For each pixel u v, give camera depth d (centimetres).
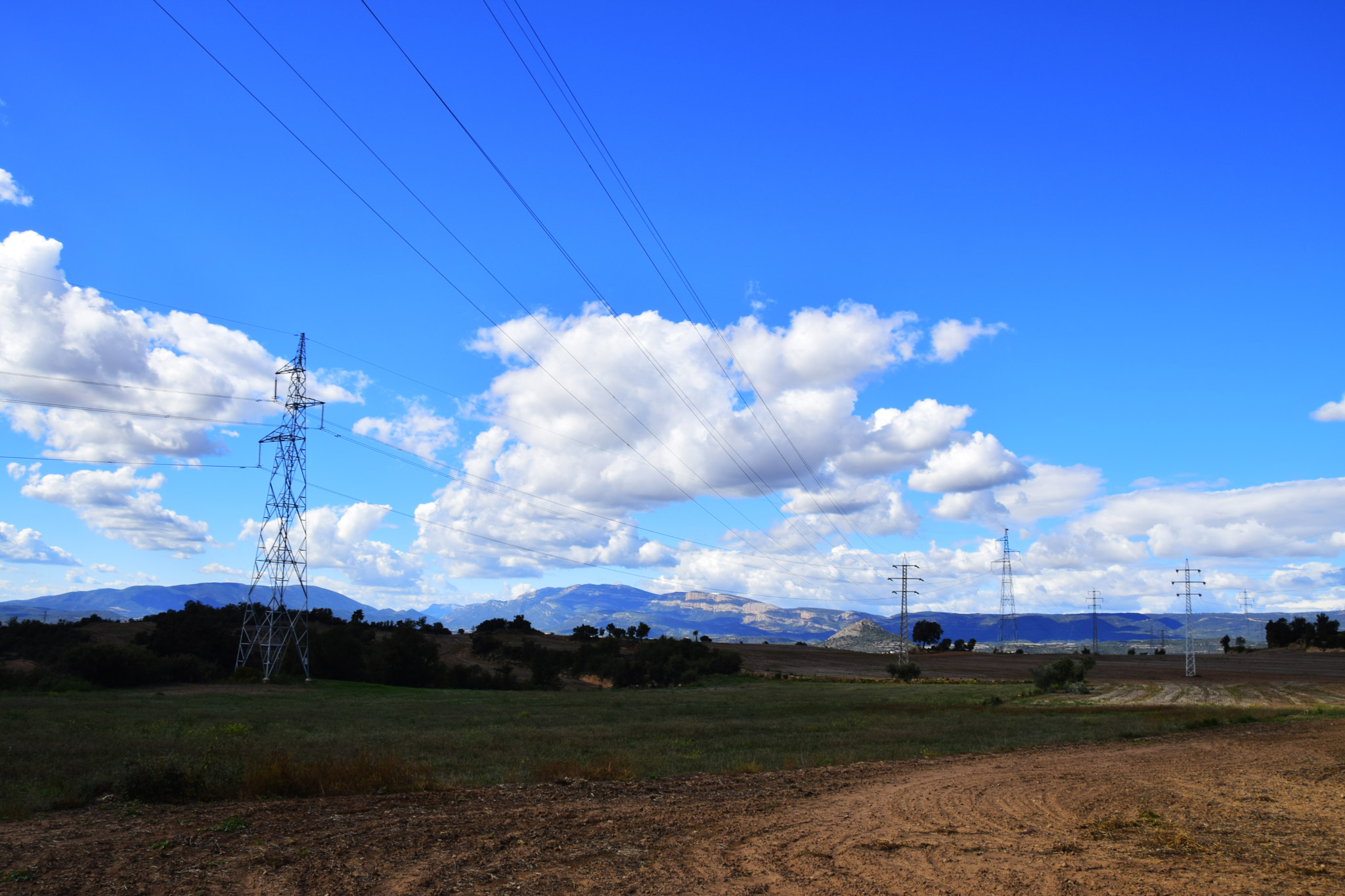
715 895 1051
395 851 1251
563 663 13750
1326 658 17738
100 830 1385
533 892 1048
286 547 10350
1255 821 1627
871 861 1260
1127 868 1222
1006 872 1197
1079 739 3691
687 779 2220
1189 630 12606
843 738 3569
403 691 9256
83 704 5306
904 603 13500
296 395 10512
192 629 10475
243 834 1360
